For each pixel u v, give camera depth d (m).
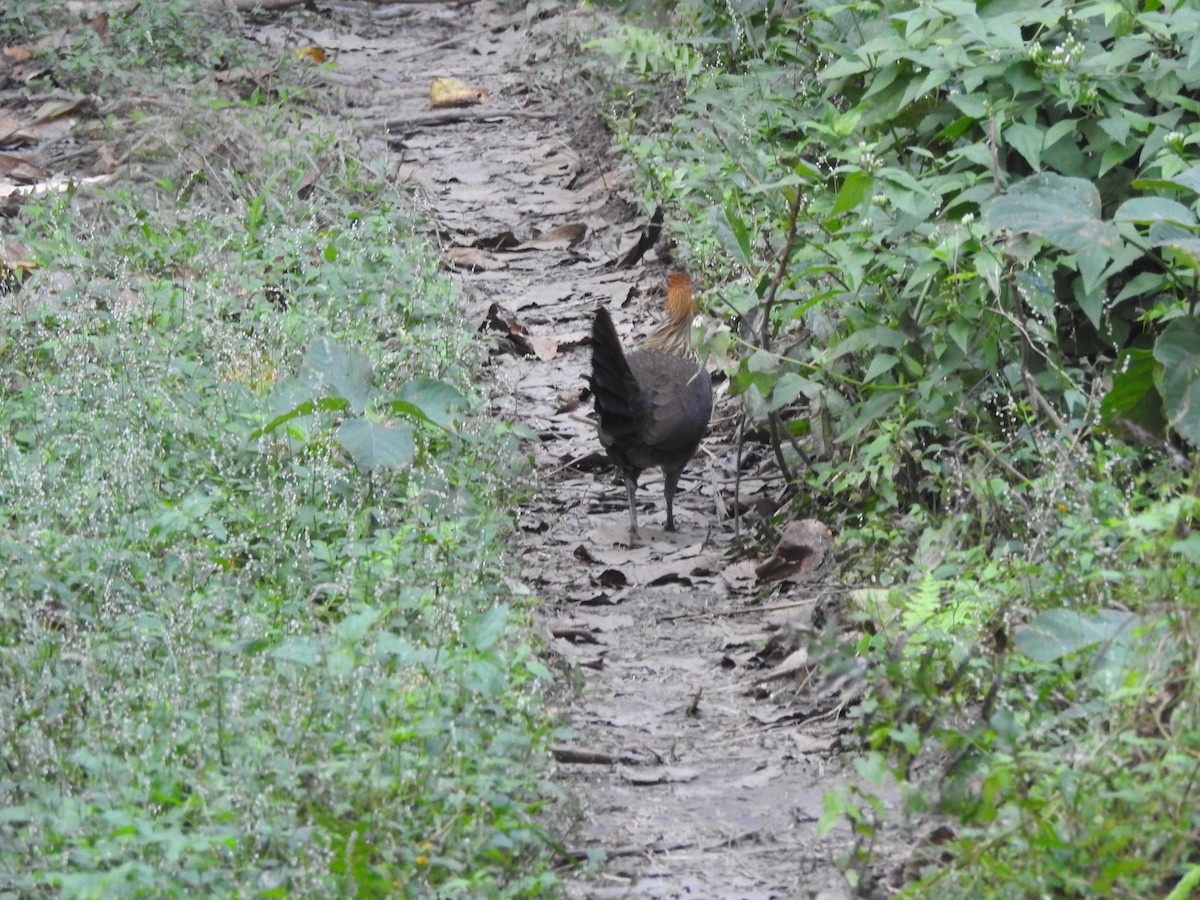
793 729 9.98
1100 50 11.80
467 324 16.36
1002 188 11.38
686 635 11.52
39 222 16.61
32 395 12.47
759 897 7.98
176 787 7.62
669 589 12.39
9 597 9.27
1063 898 6.77
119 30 26.14
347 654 7.98
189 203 18.14
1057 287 11.72
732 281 16.06
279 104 22.27
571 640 11.48
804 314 12.91
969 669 8.62
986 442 10.80
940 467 11.45
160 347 13.24
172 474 11.72
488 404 14.48
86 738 8.01
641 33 21.73
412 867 7.11
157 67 24.94
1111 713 7.46
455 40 29.19
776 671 10.60
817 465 13.09
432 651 8.60
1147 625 7.68
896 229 11.46
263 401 12.47
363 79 26.39
